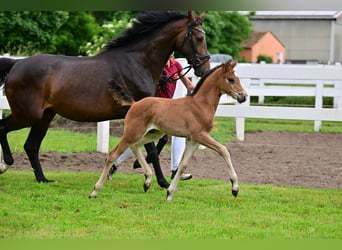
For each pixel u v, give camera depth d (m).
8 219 9.38
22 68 11.98
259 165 14.93
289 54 86.06
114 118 12.01
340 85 23.34
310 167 14.77
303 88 22.78
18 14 28.31
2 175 12.94
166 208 10.34
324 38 85.19
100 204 10.48
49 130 20.20
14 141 17.34
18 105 11.98
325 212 10.34
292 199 11.20
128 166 14.69
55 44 33.53
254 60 67.31
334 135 21.28
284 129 23.06
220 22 38.38
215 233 8.98
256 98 29.92
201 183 12.56
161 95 12.86
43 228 9.04
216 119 25.95
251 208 10.48
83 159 15.26
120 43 12.16
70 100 11.82
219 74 10.61
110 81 11.12
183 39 12.15
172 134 10.71
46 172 13.54
